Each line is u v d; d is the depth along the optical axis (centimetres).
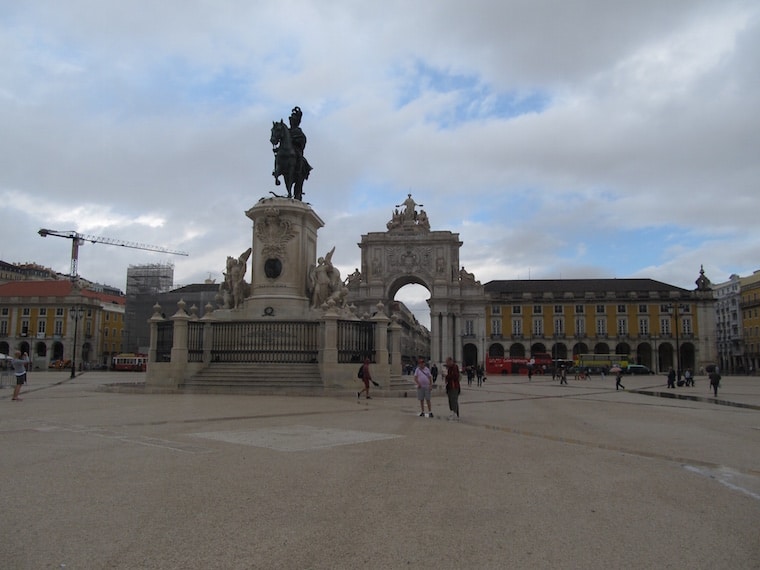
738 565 264
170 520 312
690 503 369
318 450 526
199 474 419
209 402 980
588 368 4297
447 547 282
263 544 280
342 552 272
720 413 1037
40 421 711
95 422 703
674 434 717
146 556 262
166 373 1230
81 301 4919
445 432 679
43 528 296
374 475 429
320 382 1176
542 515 337
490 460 502
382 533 300
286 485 392
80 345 4888
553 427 770
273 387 1156
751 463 520
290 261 1333
